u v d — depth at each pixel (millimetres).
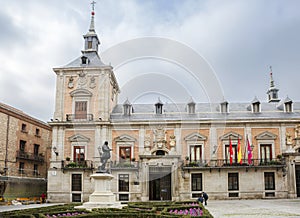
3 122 36000
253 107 38438
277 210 21016
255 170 34938
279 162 34625
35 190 39750
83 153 36188
